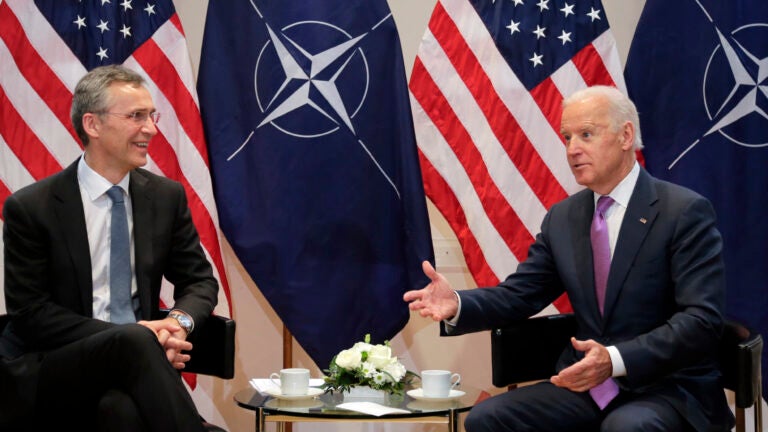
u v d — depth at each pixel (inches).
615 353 93.9
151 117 112.7
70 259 104.5
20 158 137.3
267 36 142.3
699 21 140.9
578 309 106.7
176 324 100.8
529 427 100.5
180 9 155.5
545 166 141.7
